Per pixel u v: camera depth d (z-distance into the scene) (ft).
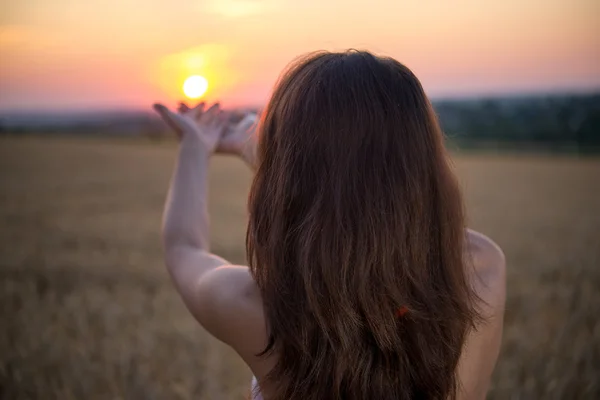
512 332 17.10
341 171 3.05
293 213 3.14
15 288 22.91
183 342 16.25
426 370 3.11
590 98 186.09
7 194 63.46
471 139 186.09
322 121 3.10
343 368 3.03
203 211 3.96
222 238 37.91
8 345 16.03
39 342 15.89
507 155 157.07
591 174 105.29
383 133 3.07
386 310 3.04
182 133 4.28
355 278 3.01
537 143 182.39
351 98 3.10
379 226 3.02
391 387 3.08
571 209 58.08
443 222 3.20
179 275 3.67
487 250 3.52
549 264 28.58
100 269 26.89
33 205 55.01
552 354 15.25
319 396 3.08
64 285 24.23
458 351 3.21
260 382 3.42
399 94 3.15
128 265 27.63
